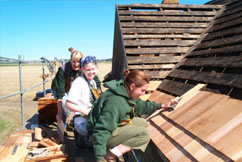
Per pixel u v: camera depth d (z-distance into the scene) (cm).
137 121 263
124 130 229
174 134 243
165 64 496
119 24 552
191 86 342
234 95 248
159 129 278
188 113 263
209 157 180
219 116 221
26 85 2134
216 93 271
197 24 582
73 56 375
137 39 527
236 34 379
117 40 639
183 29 565
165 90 412
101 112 217
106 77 847
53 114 614
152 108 288
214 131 202
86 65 299
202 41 502
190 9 636
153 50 511
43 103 604
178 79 419
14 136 413
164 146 239
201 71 368
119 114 215
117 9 588
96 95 321
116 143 236
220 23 502
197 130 220
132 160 345
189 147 207
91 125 230
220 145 181
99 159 201
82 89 305
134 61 487
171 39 542
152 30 550
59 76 390
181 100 300
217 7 636
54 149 344
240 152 162
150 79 476
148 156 319
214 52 382
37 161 316
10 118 783
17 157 302
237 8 495
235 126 192
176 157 210
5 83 2328
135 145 233
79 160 351
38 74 3841
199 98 282
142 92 220
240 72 278
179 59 502
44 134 420
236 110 212
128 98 219
